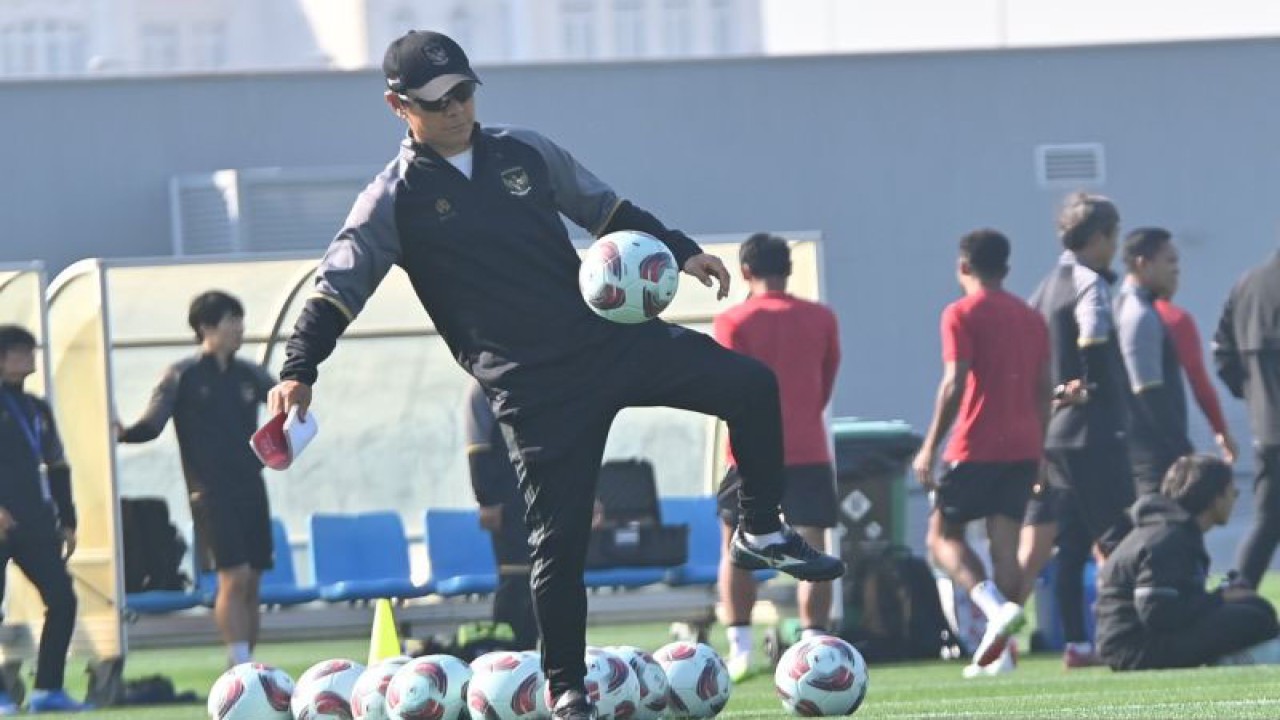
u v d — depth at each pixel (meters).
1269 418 43.69
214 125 72.62
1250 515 73.94
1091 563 46.06
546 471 20.03
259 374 40.12
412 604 44.25
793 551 21.05
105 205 71.62
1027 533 39.19
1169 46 78.56
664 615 44.16
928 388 76.44
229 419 39.50
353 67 73.50
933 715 25.62
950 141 76.81
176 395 39.59
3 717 35.16
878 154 76.31
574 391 19.97
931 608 44.88
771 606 43.09
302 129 73.12
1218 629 35.31
